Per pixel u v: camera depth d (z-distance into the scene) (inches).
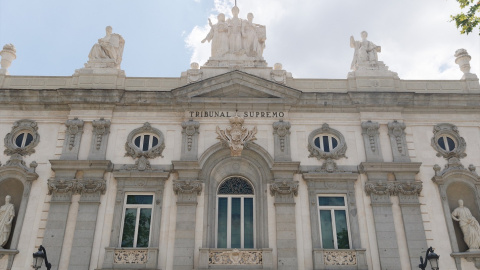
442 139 861.2
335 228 775.7
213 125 851.4
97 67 910.4
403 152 828.6
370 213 776.3
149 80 899.4
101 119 848.3
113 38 951.0
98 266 725.9
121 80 893.8
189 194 777.6
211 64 928.9
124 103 861.8
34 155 820.6
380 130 853.2
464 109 877.8
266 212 773.3
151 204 788.0
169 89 892.0
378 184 788.0
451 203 807.7
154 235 751.1
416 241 749.9
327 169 807.1
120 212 768.9
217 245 769.6
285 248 740.0
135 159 818.2
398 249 746.2
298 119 864.9
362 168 808.3
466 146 844.0
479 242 746.2
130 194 793.6
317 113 872.3
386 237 751.7
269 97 875.4
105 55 932.6
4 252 727.7
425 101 876.0
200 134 841.5
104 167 791.7
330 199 800.3
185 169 795.4
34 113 861.2
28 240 747.4
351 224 768.3
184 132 838.5
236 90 879.1
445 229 766.5
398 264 732.7
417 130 860.0
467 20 620.4
